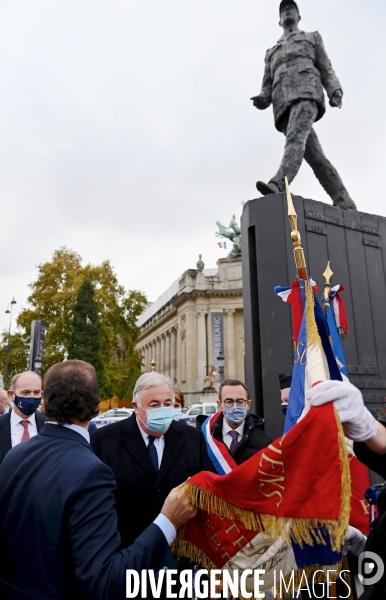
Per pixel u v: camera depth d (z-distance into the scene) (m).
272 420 6.70
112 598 1.82
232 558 2.35
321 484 1.81
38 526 1.98
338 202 8.59
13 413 5.07
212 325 57.06
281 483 1.97
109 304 43.03
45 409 2.37
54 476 2.08
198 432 3.72
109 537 1.97
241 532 2.34
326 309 4.66
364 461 2.09
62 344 40.75
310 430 1.88
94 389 2.41
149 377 3.44
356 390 1.91
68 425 2.35
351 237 7.87
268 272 7.23
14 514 2.07
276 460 1.98
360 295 7.64
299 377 3.18
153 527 2.13
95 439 3.55
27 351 40.62
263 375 6.95
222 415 4.64
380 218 8.45
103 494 2.06
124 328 45.50
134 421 3.58
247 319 7.81
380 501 2.35
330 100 8.49
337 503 1.73
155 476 3.32
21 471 2.17
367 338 7.48
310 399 1.93
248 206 7.78
